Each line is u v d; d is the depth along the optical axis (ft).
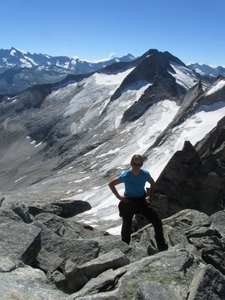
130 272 28.32
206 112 365.40
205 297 24.26
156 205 76.13
